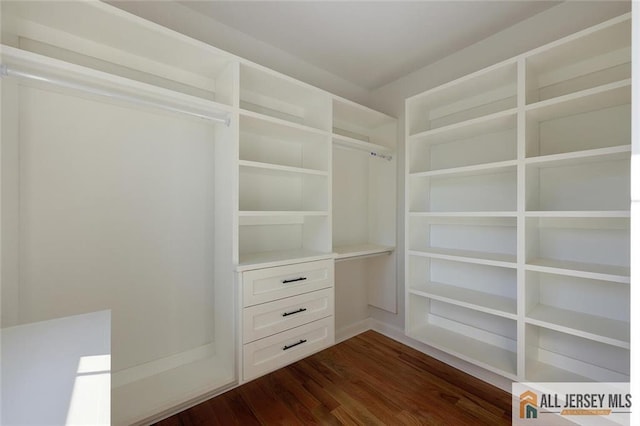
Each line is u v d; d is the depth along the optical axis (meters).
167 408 1.42
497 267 2.07
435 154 2.43
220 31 1.94
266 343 1.66
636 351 0.54
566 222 1.72
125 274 1.58
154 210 1.68
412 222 2.28
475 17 1.88
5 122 1.25
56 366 0.75
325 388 1.84
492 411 1.62
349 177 2.72
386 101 2.76
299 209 2.30
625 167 1.54
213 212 1.90
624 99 1.45
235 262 1.62
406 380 1.93
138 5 1.66
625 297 1.54
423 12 1.82
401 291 2.60
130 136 1.60
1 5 1.21
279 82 1.88
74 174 1.44
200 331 1.84
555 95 1.74
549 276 1.80
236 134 1.64
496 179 2.07
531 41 1.87
